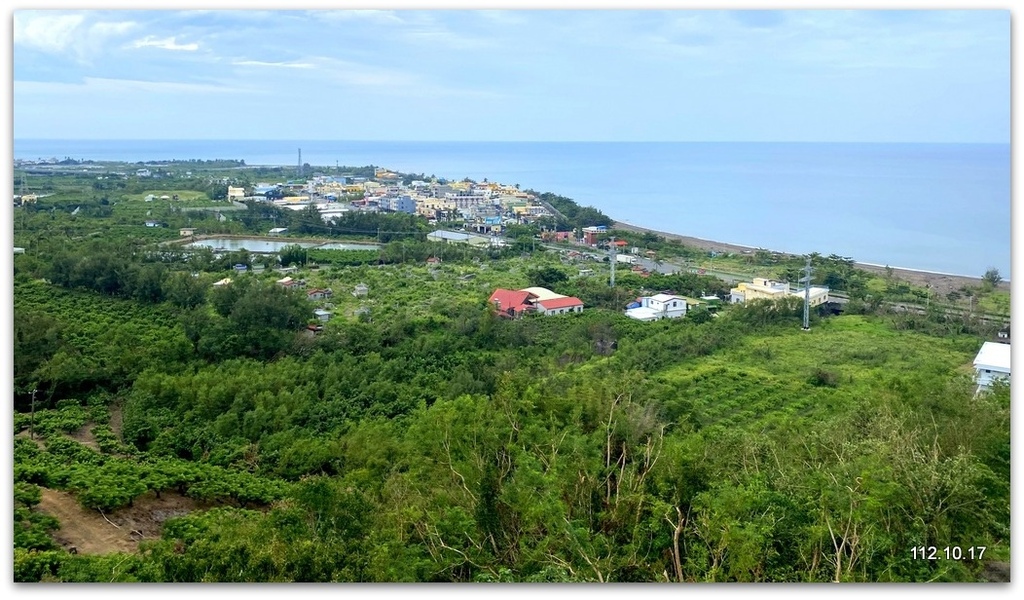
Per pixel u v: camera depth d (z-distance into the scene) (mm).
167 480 23797
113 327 41469
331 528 16203
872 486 14750
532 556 15133
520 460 17344
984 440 19766
